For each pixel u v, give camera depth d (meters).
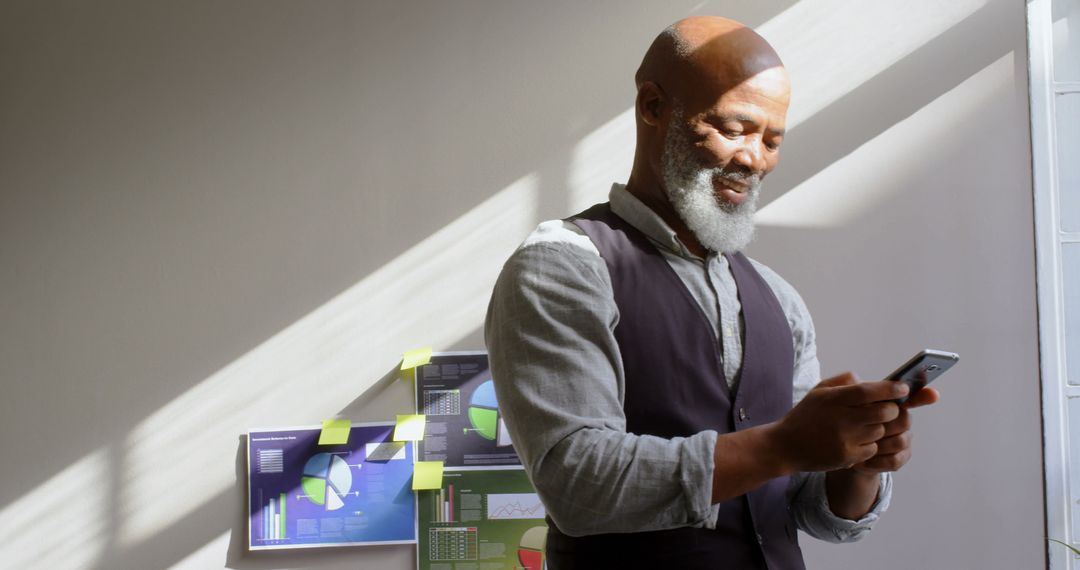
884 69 2.42
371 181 2.49
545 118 2.47
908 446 1.11
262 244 2.49
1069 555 2.34
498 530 2.41
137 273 2.50
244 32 2.53
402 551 2.43
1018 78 2.41
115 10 2.54
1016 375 2.37
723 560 1.22
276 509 2.44
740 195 1.27
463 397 2.44
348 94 2.51
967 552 2.35
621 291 1.25
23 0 2.54
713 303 1.30
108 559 2.46
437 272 2.47
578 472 1.07
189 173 2.51
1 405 2.50
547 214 2.46
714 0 2.46
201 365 2.48
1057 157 2.41
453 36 2.50
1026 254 2.39
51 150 2.53
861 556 2.36
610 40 2.48
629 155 2.46
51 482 2.48
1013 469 2.36
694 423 1.23
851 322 2.39
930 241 2.40
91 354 2.50
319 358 2.47
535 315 1.17
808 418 1.01
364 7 2.52
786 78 1.28
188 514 2.47
